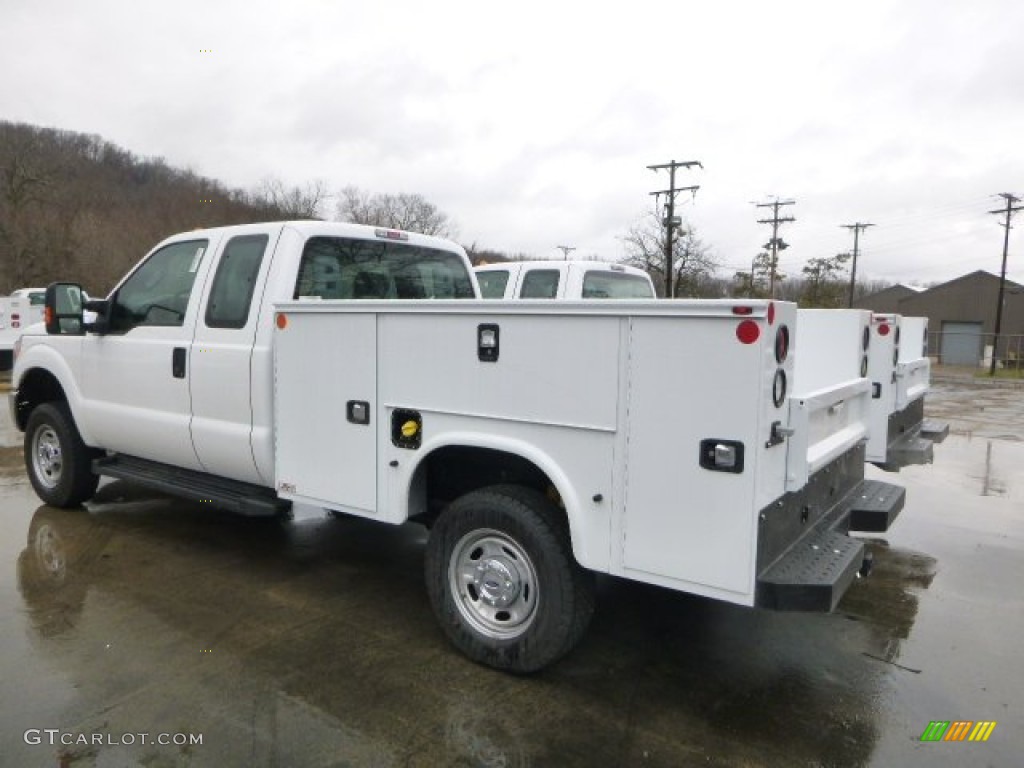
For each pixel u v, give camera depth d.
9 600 4.11
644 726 3.01
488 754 2.80
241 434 4.24
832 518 3.53
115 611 4.00
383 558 4.92
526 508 3.23
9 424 9.94
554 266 8.23
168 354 4.64
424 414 3.44
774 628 3.97
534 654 3.23
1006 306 54.62
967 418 13.74
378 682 3.30
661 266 43.81
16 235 45.94
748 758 2.81
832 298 47.97
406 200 61.41
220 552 4.98
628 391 2.85
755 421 2.60
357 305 3.61
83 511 5.85
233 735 2.88
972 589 4.59
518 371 3.13
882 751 2.88
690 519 2.76
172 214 50.97
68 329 5.29
